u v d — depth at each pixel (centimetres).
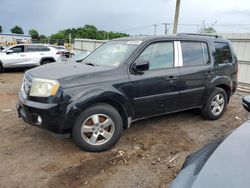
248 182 166
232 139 224
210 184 168
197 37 526
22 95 409
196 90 505
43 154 394
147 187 320
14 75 1283
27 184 321
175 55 479
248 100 310
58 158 383
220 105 566
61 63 482
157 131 494
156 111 459
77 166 362
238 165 185
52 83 365
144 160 384
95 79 389
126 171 354
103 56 482
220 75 546
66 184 322
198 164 203
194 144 444
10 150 404
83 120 380
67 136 382
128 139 454
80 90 373
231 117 597
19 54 1377
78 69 411
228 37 1109
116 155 396
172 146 433
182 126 525
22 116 405
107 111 395
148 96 438
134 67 424
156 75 443
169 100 467
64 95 362
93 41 1959
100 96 380
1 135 458
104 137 402
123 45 473
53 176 338
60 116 362
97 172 349
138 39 467
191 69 491
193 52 509
